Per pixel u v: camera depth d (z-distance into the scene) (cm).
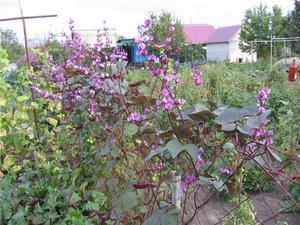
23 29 318
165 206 171
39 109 303
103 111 267
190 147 150
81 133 314
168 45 221
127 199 185
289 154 151
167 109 170
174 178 235
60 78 334
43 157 304
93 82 290
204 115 159
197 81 228
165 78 182
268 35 3008
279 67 1417
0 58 272
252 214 271
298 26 2731
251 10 3159
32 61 436
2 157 293
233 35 3866
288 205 323
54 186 252
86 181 264
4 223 223
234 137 154
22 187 246
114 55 295
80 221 222
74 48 371
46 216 224
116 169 248
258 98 155
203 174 184
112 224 213
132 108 263
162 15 1502
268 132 155
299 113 454
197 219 280
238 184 252
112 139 236
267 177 170
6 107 291
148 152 221
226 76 977
